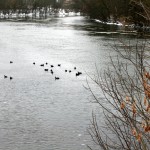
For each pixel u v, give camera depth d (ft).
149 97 17.13
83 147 51.75
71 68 116.67
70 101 75.77
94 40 196.24
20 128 59.67
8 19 452.76
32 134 57.16
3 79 98.89
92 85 90.17
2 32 253.65
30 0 635.25
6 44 182.70
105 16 355.36
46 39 210.18
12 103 74.38
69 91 84.94
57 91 85.20
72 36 225.97
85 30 273.54
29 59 136.15
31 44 184.24
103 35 226.79
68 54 147.33
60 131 58.13
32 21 409.28
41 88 88.48
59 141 54.19
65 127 59.77
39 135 56.75
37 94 82.38
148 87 17.46
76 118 64.18
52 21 417.69
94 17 426.92
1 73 107.76
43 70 114.11
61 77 102.47
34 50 161.27
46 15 654.53
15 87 89.30
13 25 330.34
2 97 79.36
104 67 112.06
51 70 109.29
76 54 146.51
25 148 51.96
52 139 55.11
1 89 86.84
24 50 161.07
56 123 61.87
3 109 70.08
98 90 84.28
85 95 80.43
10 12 613.52
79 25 335.06
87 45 175.32
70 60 132.05
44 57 140.87
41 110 69.51
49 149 51.49
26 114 67.00
